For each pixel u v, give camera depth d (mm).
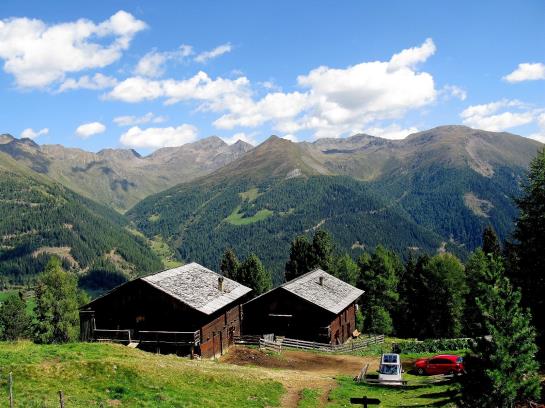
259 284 106875
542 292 40531
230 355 52344
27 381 29000
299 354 54125
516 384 23203
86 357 33750
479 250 98188
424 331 106750
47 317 96875
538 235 41781
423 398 35000
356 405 32875
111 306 50875
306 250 108562
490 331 23750
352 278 110312
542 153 42812
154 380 31641
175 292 49781
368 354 57250
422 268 107250
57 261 101938
